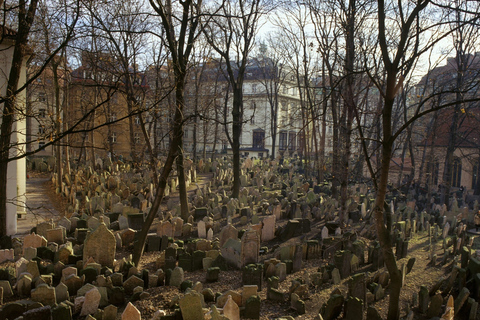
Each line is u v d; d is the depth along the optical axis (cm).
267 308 814
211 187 2402
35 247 1077
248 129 5881
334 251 1171
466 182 3512
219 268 1002
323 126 2561
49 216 1739
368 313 729
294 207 1672
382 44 642
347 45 1320
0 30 1159
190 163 2723
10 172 1428
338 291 780
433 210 1948
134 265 1008
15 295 818
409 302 866
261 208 1788
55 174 2530
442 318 716
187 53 1350
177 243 1191
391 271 707
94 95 2356
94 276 887
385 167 668
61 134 753
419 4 630
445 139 3372
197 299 686
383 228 697
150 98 1376
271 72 4369
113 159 3058
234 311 721
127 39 2047
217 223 1422
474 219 1698
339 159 1711
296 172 3653
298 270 1049
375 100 2798
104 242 995
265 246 1320
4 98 798
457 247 1224
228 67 1895
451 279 898
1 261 991
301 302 790
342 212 1340
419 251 1289
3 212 1250
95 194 1812
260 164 3812
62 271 871
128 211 1480
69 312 691
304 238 1320
